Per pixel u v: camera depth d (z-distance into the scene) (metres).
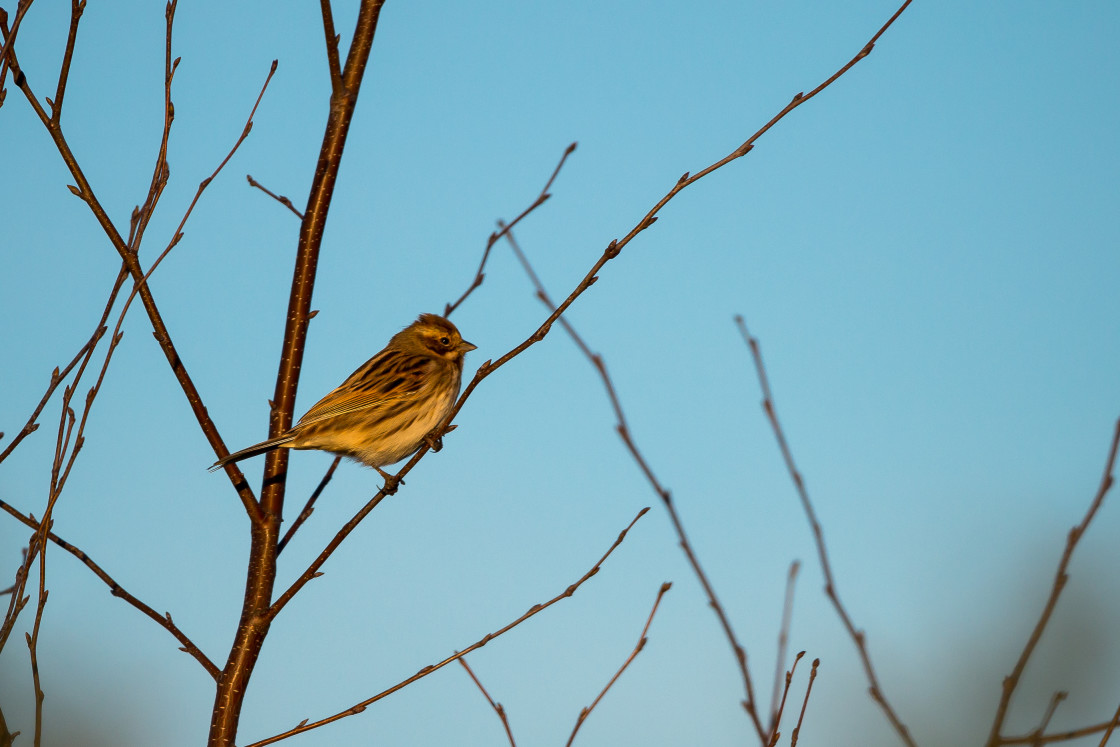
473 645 10.30
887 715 6.65
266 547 11.89
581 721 9.05
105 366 9.70
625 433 6.85
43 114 10.80
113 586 10.95
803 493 7.00
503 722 9.88
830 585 6.89
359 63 12.97
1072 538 6.48
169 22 10.40
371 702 10.33
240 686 11.09
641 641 9.30
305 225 12.80
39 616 9.05
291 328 12.79
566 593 10.44
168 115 10.38
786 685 7.88
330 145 12.81
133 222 10.63
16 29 9.90
